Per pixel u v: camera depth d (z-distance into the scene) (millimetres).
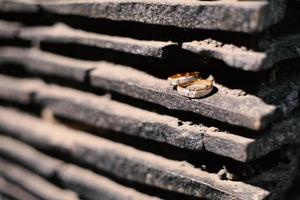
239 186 446
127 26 489
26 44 592
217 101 440
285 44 447
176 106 457
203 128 450
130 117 486
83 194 529
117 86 496
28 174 598
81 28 533
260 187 446
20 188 608
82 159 528
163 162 476
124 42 485
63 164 556
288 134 458
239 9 417
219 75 455
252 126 422
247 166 448
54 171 556
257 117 419
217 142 439
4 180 629
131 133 489
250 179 452
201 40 451
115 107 503
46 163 568
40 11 562
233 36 437
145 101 485
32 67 582
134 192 497
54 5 541
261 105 430
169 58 471
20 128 601
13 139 617
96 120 515
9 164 620
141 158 485
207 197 452
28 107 607
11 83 618
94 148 516
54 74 556
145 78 485
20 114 617
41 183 583
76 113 534
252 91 443
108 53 513
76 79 533
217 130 446
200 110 444
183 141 455
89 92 535
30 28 584
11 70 621
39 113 595
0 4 599
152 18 462
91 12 507
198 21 438
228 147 434
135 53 478
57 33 549
